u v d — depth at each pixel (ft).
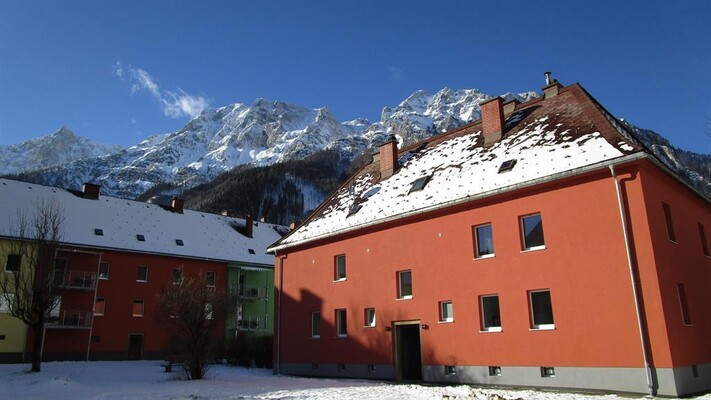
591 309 52.08
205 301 75.82
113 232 134.10
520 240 59.06
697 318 54.44
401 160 89.56
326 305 82.07
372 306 74.69
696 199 64.85
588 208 54.03
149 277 134.82
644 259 49.57
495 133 73.77
